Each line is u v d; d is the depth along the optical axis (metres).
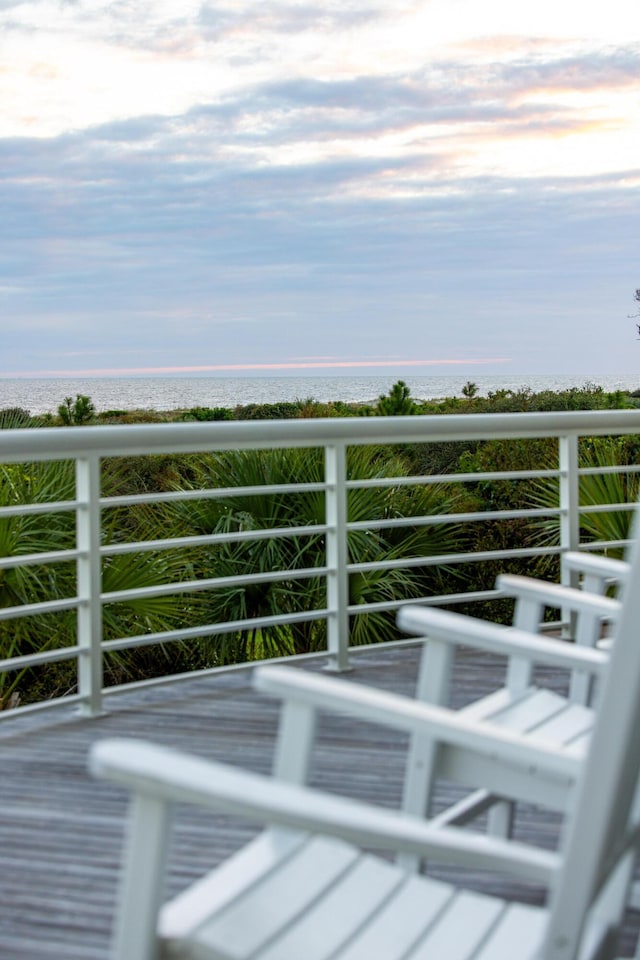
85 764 2.98
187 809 2.64
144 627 4.66
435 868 2.36
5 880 2.27
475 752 1.76
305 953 1.23
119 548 3.45
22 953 1.98
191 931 1.22
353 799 2.69
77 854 2.40
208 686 3.77
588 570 2.37
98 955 1.97
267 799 1.13
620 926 1.53
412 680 3.84
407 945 1.28
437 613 1.94
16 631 4.25
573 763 1.41
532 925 1.36
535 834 2.52
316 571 3.89
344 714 3.42
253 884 1.37
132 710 3.49
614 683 1.18
